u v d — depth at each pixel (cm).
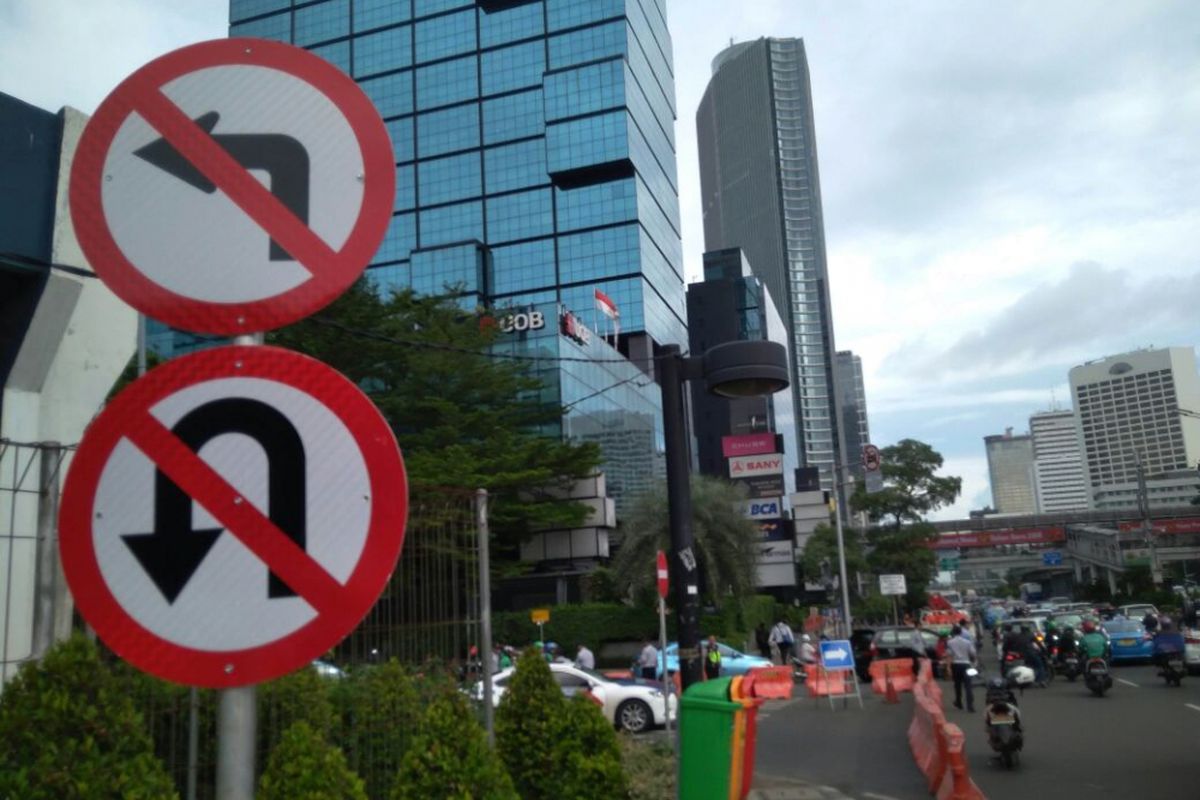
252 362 217
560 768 751
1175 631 2333
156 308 230
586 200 8194
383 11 9112
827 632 4175
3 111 789
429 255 7988
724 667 2594
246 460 214
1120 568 8394
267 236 234
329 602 210
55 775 327
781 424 10569
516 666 789
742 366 1263
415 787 538
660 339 8406
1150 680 2516
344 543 212
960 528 10156
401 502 215
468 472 3219
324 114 241
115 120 236
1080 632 2717
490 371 3556
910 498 4875
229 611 208
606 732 772
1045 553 10688
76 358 863
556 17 8588
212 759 658
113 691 358
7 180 788
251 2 9481
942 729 1095
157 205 234
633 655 3631
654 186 8888
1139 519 9088
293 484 213
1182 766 1245
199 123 237
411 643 759
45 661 353
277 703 681
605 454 5350
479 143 8594
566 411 3925
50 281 802
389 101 8912
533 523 3781
